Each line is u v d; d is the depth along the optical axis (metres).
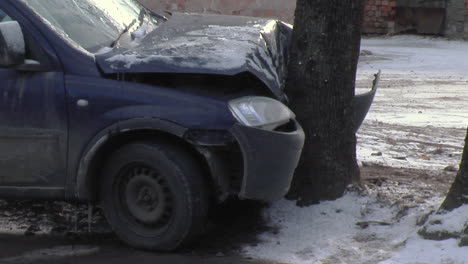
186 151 7.96
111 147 8.17
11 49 7.82
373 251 7.93
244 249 8.19
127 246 8.29
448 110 18.25
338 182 9.13
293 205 9.08
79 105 7.93
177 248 8.00
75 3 8.91
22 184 8.27
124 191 8.14
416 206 8.75
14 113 8.09
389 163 12.00
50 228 8.98
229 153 7.98
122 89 7.89
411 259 7.55
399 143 13.94
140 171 8.00
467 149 7.87
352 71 9.21
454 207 7.89
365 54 30.92
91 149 7.95
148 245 8.04
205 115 7.73
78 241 8.57
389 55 30.92
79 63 8.02
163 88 7.91
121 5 9.75
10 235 8.77
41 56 8.04
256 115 7.95
